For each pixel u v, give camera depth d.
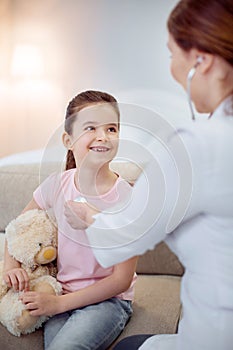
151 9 2.40
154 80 2.43
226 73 0.67
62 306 1.02
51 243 1.11
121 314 1.07
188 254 0.71
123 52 2.48
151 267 1.50
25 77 2.58
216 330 0.69
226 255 0.68
